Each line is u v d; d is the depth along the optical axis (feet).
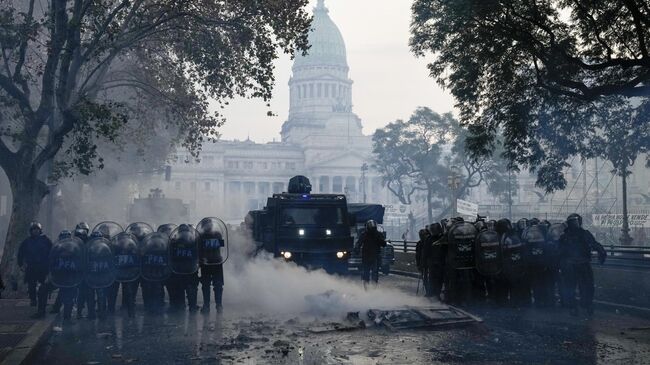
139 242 50.44
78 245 43.75
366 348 33.14
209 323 42.27
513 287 48.49
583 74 70.54
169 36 81.76
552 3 62.75
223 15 75.92
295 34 71.61
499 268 47.62
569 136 80.23
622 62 58.44
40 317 43.06
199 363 30.19
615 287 55.88
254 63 76.28
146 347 34.55
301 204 64.13
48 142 66.54
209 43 75.31
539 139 78.79
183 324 42.06
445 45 71.67
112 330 40.24
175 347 34.32
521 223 57.62
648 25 55.62
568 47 63.72
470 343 34.40
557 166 80.53
